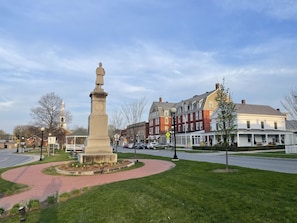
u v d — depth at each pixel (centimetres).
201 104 5662
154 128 7162
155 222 529
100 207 648
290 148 2741
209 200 649
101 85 1852
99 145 1722
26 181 1174
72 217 588
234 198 648
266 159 2031
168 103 7400
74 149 4334
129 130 8681
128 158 2202
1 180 1223
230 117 1252
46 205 732
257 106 4712
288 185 780
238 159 2039
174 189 802
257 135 4272
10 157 3641
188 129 6081
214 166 1365
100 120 1761
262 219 499
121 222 541
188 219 527
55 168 1557
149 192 771
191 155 2655
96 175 1281
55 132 5434
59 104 5666
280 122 4650
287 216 504
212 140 4619
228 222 493
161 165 1612
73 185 1034
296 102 2603
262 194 671
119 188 847
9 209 723
